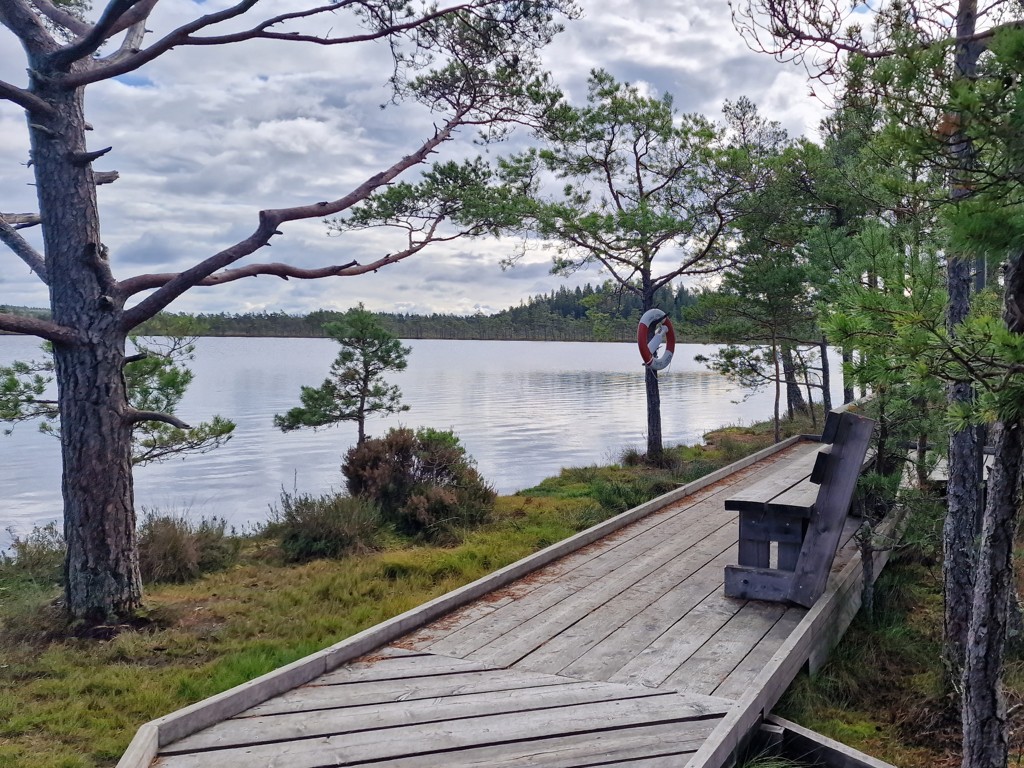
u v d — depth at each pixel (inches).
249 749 138.3
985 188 107.9
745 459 476.1
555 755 136.4
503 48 377.1
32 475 742.5
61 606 274.8
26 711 200.1
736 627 203.6
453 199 467.5
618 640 194.1
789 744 161.6
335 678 170.2
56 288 269.7
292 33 302.8
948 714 208.1
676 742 141.0
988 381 116.5
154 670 229.5
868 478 281.7
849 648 242.7
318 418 558.3
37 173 269.6
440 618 211.6
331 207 321.1
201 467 764.0
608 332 753.0
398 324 7381.9
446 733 144.0
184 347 404.5
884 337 124.3
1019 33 92.6
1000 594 136.9
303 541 386.3
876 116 172.2
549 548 271.9
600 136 657.0
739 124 835.4
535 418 1219.9
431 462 476.1
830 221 583.8
